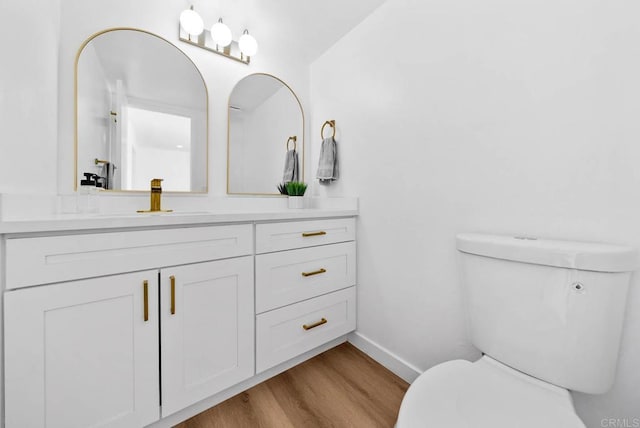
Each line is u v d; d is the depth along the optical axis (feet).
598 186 2.51
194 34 4.85
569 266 2.25
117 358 2.85
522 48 2.99
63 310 2.56
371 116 4.94
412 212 4.23
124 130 4.40
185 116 5.00
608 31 2.44
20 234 2.36
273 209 6.08
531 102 2.93
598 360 2.21
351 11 4.90
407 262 4.32
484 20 3.33
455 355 3.70
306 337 4.53
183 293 3.27
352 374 4.46
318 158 6.35
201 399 3.41
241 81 5.67
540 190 2.88
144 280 3.00
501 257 2.66
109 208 4.25
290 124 6.37
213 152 5.35
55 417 2.54
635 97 2.32
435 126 3.89
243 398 3.88
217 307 3.54
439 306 3.88
